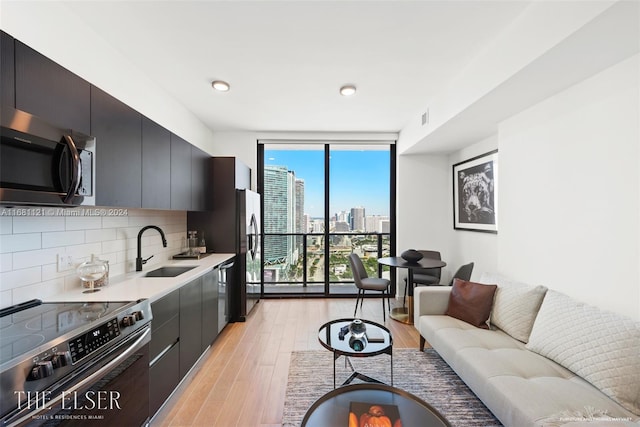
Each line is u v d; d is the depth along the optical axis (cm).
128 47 202
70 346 102
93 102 147
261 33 186
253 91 275
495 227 312
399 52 208
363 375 208
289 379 210
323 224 436
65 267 167
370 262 444
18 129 103
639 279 152
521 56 168
